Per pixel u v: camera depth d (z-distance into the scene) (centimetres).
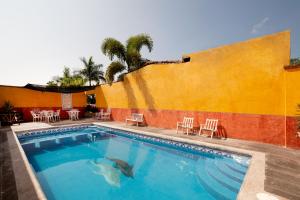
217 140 761
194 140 755
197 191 466
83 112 1892
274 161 500
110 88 1577
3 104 1403
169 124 1077
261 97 726
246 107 766
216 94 863
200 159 684
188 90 980
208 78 894
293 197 313
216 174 544
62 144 938
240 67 783
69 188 489
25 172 431
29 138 1015
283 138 672
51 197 444
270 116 704
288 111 654
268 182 371
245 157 594
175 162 674
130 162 687
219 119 850
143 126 1181
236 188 446
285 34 672
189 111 975
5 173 425
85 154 786
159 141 869
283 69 674
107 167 643
